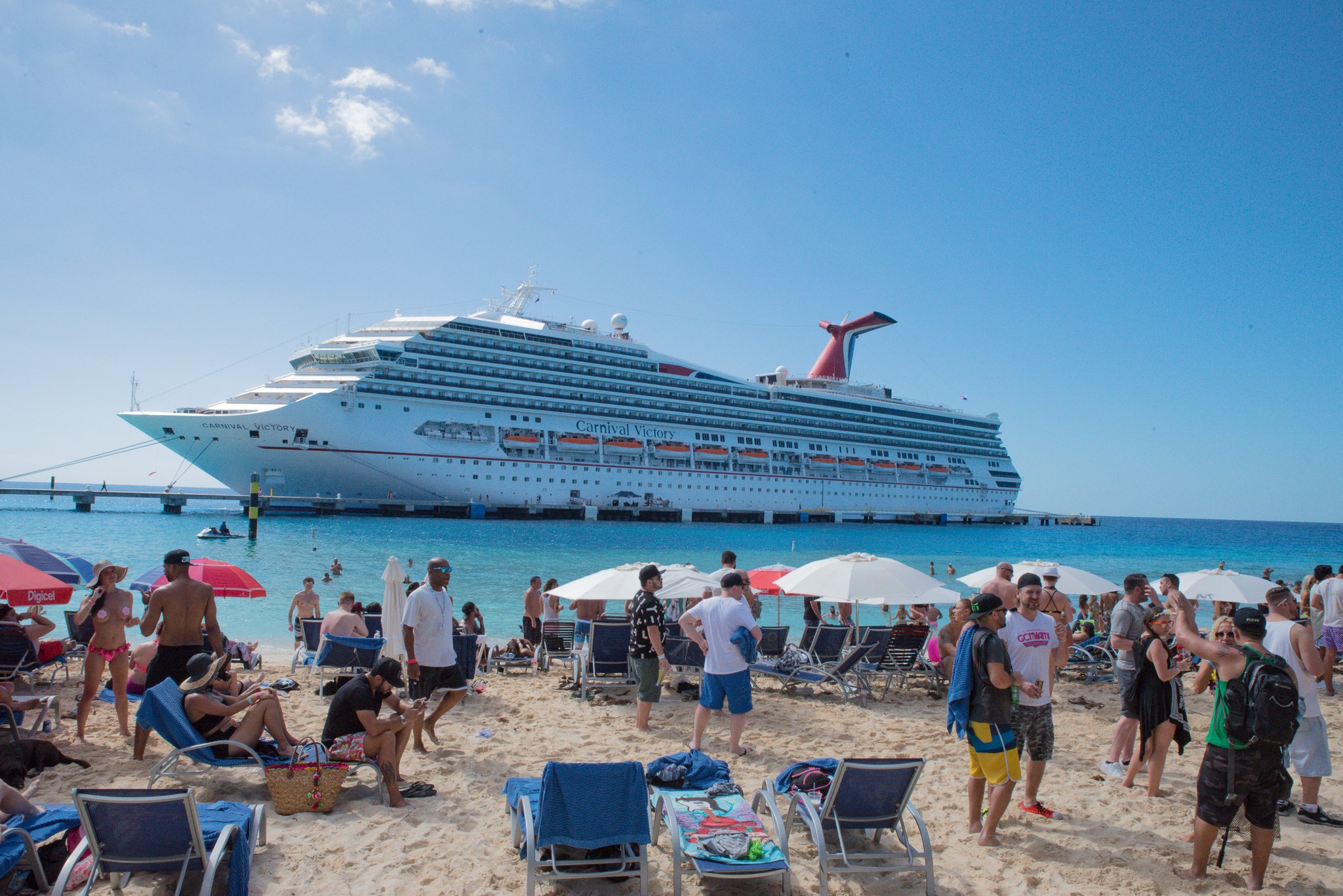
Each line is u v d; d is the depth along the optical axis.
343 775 6.37
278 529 49.84
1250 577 13.00
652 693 8.97
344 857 5.52
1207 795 5.29
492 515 62.91
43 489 68.56
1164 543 79.25
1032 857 5.68
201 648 7.50
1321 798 7.07
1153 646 6.91
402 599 9.98
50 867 5.02
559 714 9.72
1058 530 114.12
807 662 10.98
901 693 11.50
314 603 14.73
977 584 12.52
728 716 9.74
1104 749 8.56
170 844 4.56
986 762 5.79
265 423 55.44
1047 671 6.38
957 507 95.88
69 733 8.28
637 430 70.31
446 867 5.39
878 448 88.12
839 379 91.56
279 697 10.30
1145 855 5.73
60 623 16.95
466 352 61.59
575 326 71.88
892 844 5.88
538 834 4.87
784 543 52.19
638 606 8.97
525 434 63.34
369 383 57.16
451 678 8.10
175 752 6.37
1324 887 5.28
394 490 59.56
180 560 7.43
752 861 4.96
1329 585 11.19
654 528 64.50
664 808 5.30
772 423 79.06
